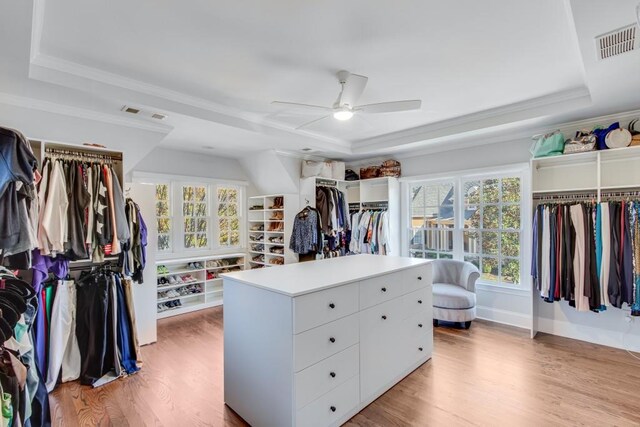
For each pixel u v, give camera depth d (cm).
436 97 303
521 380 256
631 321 313
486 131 370
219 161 514
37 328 238
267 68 242
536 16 180
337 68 243
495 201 410
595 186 327
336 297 202
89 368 255
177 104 292
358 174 546
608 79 235
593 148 310
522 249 386
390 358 247
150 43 207
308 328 183
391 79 263
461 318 364
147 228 334
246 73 251
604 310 308
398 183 502
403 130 418
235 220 543
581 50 195
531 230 355
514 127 355
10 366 121
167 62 233
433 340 330
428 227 476
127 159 323
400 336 259
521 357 299
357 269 253
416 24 188
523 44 210
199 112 308
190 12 175
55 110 266
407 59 230
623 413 212
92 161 260
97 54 220
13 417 119
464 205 438
